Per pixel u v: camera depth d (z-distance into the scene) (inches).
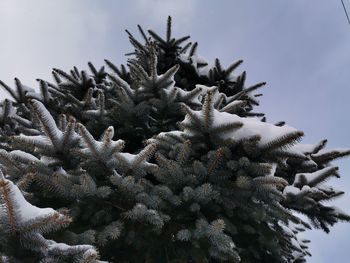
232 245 134.4
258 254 167.2
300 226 237.8
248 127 145.3
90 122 215.9
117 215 153.6
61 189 138.2
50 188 138.5
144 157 140.6
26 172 141.1
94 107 230.5
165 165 144.6
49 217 94.1
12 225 93.0
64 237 127.7
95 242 137.9
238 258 137.6
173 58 290.5
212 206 152.6
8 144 207.8
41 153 141.6
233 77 286.4
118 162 139.6
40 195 154.4
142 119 209.6
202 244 152.6
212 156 142.3
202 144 152.9
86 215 146.7
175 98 203.8
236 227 164.6
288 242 182.7
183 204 149.5
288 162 194.1
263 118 275.9
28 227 93.7
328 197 173.0
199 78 294.5
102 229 147.9
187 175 147.8
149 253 159.5
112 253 162.4
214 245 139.8
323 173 174.4
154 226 150.0
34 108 135.6
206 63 299.7
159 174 147.3
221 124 141.3
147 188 149.9
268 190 141.9
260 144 139.6
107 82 279.3
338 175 188.5
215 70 281.0
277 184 138.6
